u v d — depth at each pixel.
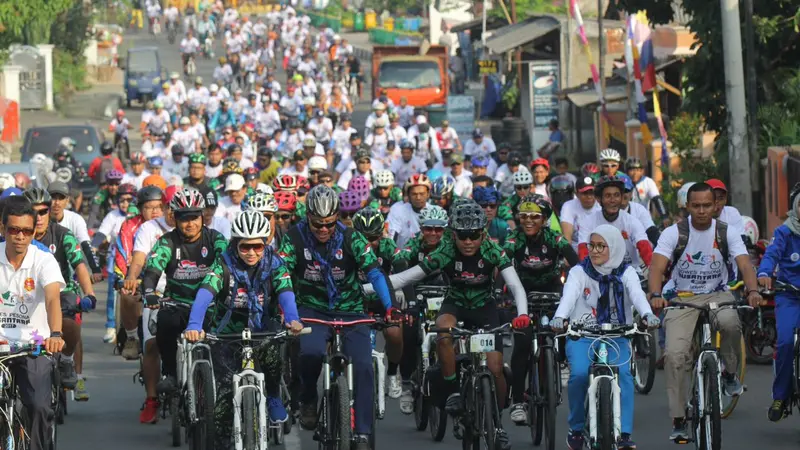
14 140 96.06
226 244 23.44
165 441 24.61
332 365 20.94
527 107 97.44
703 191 23.20
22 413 20.27
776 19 44.66
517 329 21.78
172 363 23.81
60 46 128.75
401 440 24.70
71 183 62.94
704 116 47.31
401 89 101.06
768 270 22.89
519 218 24.56
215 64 159.12
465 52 136.38
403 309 22.97
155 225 25.88
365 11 197.75
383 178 35.84
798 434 24.50
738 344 23.55
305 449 23.83
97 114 118.94
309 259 21.12
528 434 25.11
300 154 49.03
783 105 46.06
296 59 141.88
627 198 33.62
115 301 35.44
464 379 22.02
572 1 70.75
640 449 23.44
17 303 20.20
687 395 23.22
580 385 20.94
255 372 19.97
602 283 21.11
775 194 41.06
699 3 46.03
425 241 24.36
